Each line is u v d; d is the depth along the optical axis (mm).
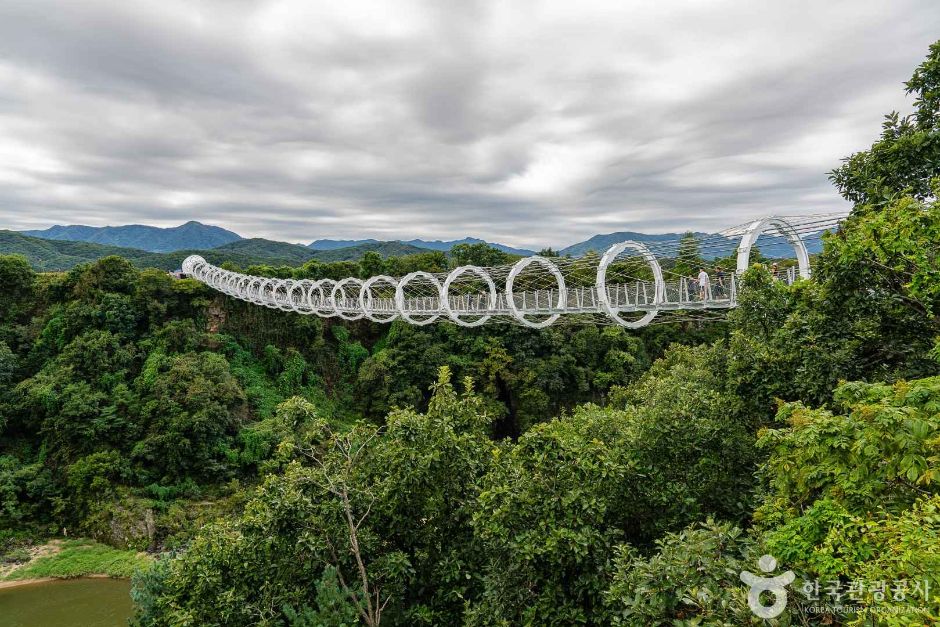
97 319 41094
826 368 9273
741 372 11000
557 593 8031
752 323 12047
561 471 8656
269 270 57375
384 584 10031
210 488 33438
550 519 8180
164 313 43938
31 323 42281
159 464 33344
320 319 51844
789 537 5582
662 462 10438
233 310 50281
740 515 10039
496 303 27953
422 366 44656
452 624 9703
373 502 10516
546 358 45750
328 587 9008
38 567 27750
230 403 37625
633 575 6312
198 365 39094
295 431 11188
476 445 10805
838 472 5395
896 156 10055
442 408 11094
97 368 37656
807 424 5777
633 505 9695
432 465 9844
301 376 47125
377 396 44625
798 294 10523
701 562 5648
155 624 11656
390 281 33500
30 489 31641
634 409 15656
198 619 10109
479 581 9891
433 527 10359
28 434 35969
